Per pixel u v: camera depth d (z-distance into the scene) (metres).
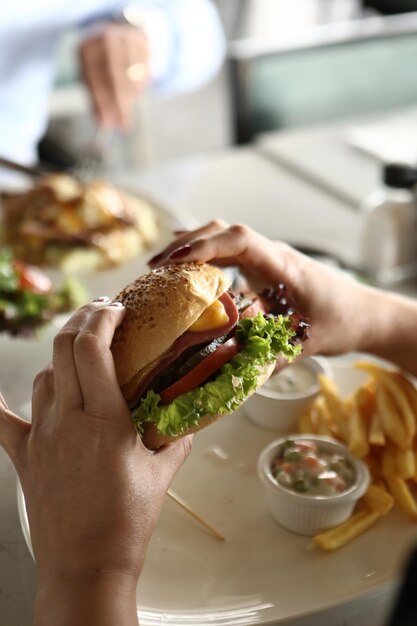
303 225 1.01
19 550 0.53
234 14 2.46
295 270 0.57
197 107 2.54
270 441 0.63
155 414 0.46
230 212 1.04
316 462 0.56
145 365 0.48
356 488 0.54
